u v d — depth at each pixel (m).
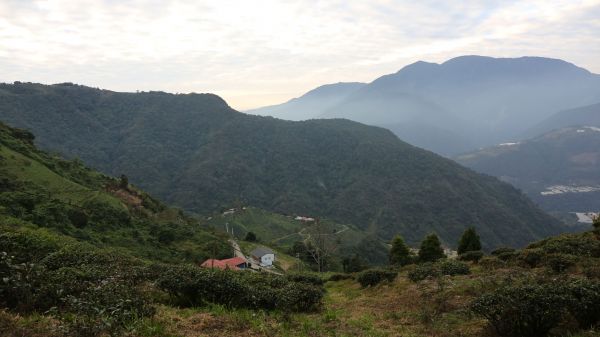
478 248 33.12
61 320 6.25
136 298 7.67
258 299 10.25
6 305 6.71
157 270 11.84
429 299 11.91
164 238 44.62
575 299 7.16
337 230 96.81
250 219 105.25
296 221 110.94
